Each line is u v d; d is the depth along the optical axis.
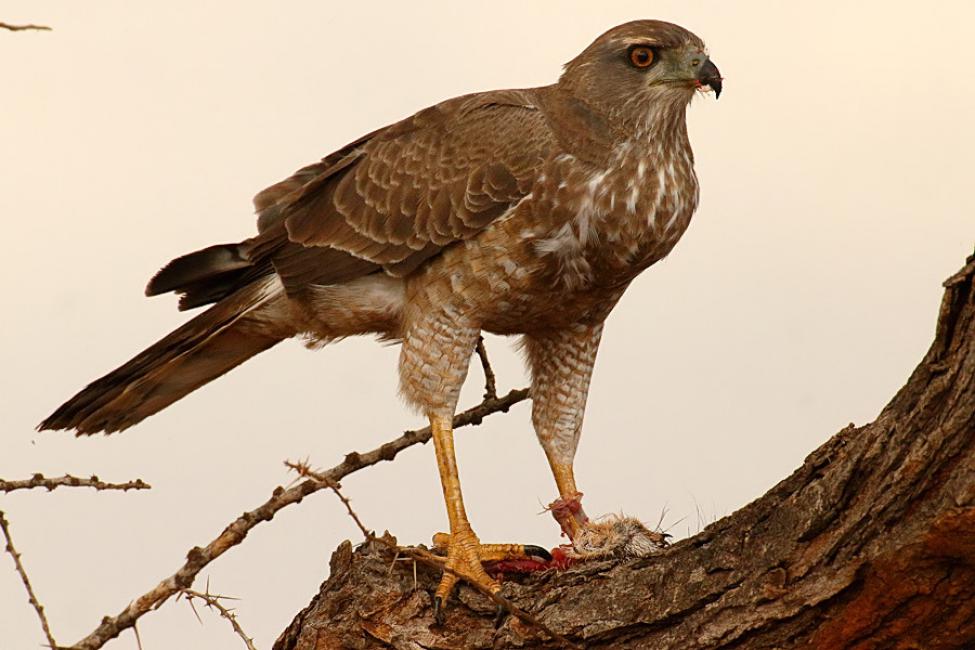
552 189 10.44
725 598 7.93
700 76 10.42
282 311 11.70
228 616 8.20
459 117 11.02
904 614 7.21
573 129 10.56
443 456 10.55
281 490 8.73
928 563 6.98
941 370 6.94
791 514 7.71
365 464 10.44
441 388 10.75
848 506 7.40
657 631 8.25
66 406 11.66
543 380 11.70
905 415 7.11
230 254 11.88
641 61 10.54
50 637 7.31
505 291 10.65
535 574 9.63
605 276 10.72
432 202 10.80
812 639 7.58
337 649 9.57
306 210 11.56
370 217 11.12
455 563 9.73
